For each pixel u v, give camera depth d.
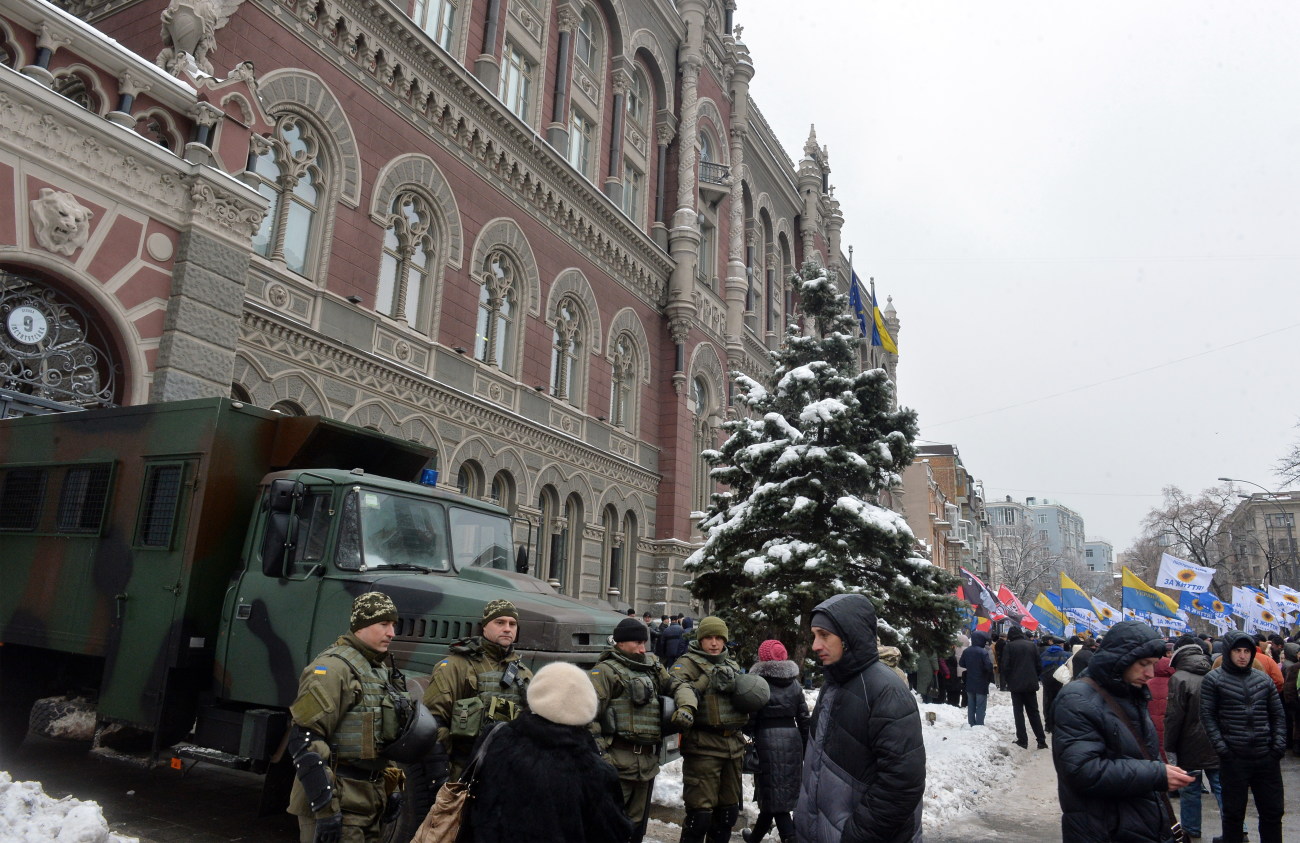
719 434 29.84
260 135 13.41
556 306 22.02
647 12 27.47
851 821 3.87
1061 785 4.35
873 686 4.02
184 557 7.52
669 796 8.88
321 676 4.44
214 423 7.73
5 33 10.09
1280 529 72.25
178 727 7.41
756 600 13.84
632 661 5.72
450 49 19.30
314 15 15.38
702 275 30.16
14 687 8.78
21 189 9.69
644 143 27.44
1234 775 6.88
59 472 8.90
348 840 4.40
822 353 16.23
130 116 11.05
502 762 3.34
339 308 15.51
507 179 20.25
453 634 6.71
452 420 18.06
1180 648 8.40
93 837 5.19
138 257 10.95
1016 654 14.89
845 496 14.09
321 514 7.49
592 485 23.19
